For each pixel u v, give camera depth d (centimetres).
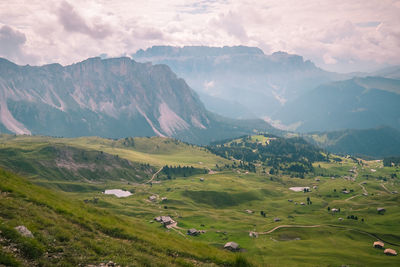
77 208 4172
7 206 2795
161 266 2852
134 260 2711
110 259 2541
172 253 3625
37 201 3384
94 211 4631
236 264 3906
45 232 2580
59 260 2189
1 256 1838
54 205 3531
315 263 14025
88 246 2681
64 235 2659
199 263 3503
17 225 2408
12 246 2050
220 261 3859
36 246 2178
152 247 3503
